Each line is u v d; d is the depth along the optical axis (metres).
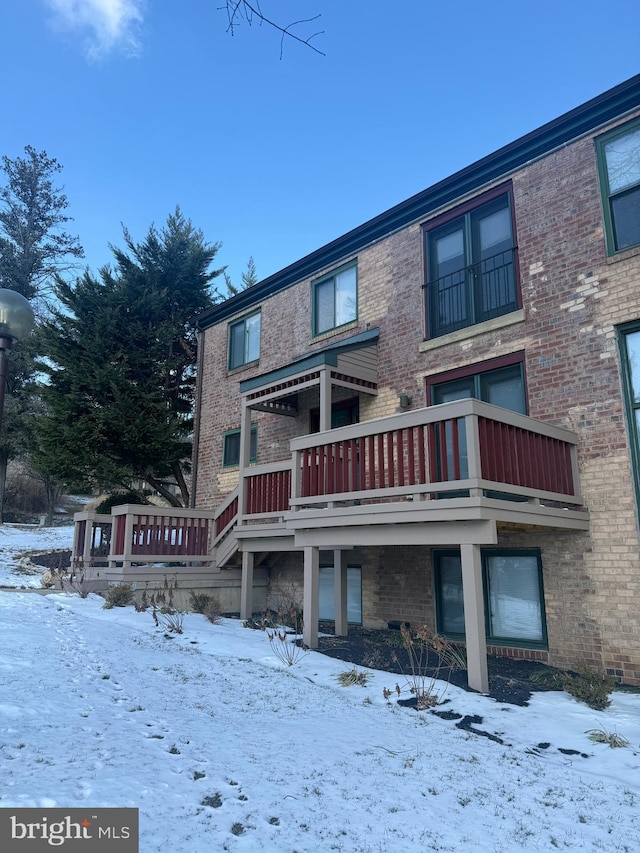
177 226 20.03
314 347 11.87
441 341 9.38
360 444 7.79
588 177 8.01
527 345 8.29
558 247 8.16
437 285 9.89
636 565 6.81
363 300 10.98
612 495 7.14
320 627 9.73
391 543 7.02
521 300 8.52
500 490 6.28
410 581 9.21
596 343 7.59
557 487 7.11
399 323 10.18
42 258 36.25
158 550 10.98
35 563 16.78
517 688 6.19
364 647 7.92
